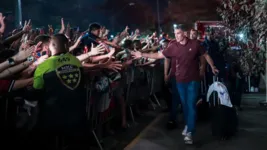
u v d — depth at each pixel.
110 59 5.39
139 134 7.28
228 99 6.82
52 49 4.15
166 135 7.19
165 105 10.59
